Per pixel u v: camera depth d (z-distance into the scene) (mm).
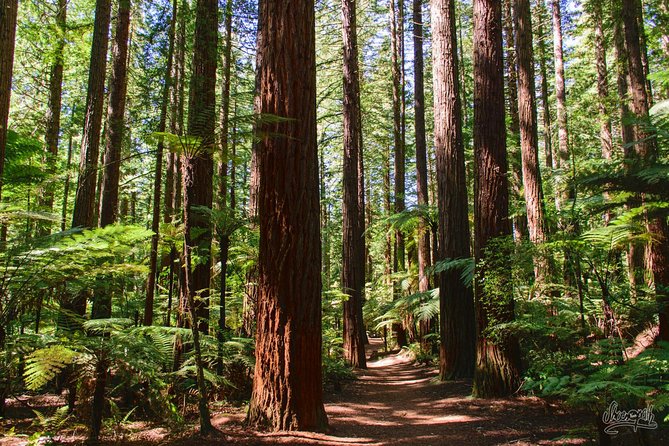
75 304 5652
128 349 4219
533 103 10766
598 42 15266
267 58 5020
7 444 3992
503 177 7172
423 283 13633
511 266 6625
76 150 17844
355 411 6641
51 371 3416
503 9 17531
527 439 4734
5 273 4027
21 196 6547
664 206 4773
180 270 6625
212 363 6191
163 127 7668
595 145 17312
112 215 8086
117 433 4273
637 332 6645
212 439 4363
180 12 8570
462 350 8859
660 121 5316
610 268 5730
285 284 4859
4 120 4730
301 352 4875
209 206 6992
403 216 12328
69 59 12938
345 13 13719
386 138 24438
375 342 23844
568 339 6129
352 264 13078
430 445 4766
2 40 4660
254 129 4590
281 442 4379
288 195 4883
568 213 5883
